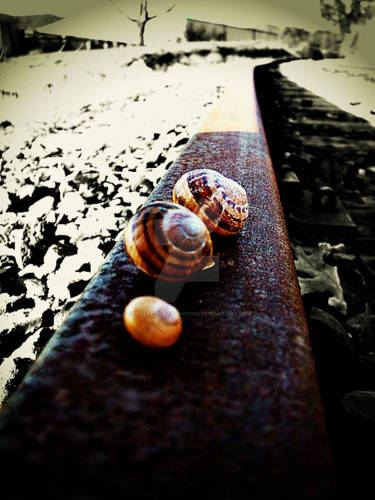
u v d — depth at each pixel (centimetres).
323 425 9
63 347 10
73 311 11
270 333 11
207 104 89
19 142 78
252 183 22
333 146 72
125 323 10
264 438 8
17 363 26
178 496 7
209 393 9
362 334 26
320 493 7
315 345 19
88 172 55
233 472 8
